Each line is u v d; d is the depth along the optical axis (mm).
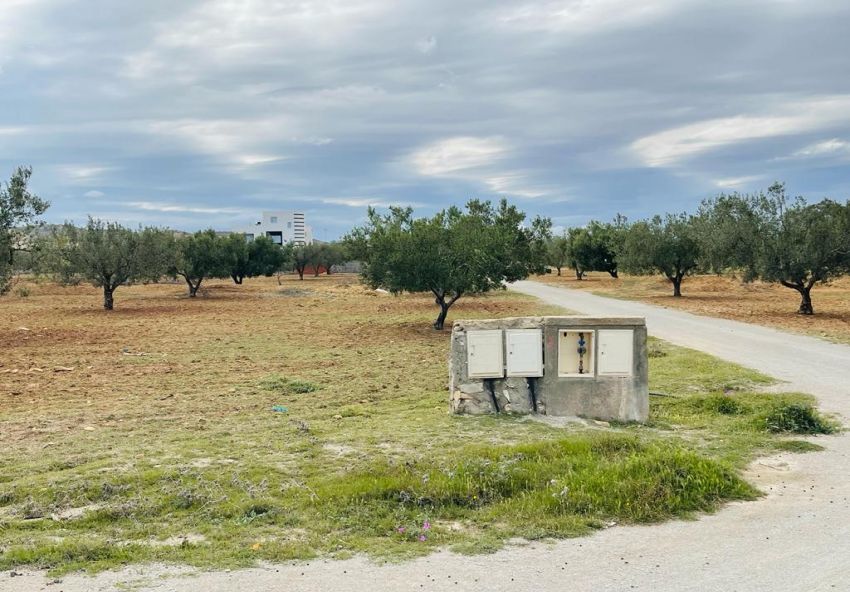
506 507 6355
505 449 7719
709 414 10383
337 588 4770
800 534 5711
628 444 7863
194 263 47094
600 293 45188
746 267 29047
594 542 5621
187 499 6516
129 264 35750
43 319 30781
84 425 10297
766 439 8852
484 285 24641
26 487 6910
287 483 7000
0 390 13781
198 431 9648
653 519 6109
